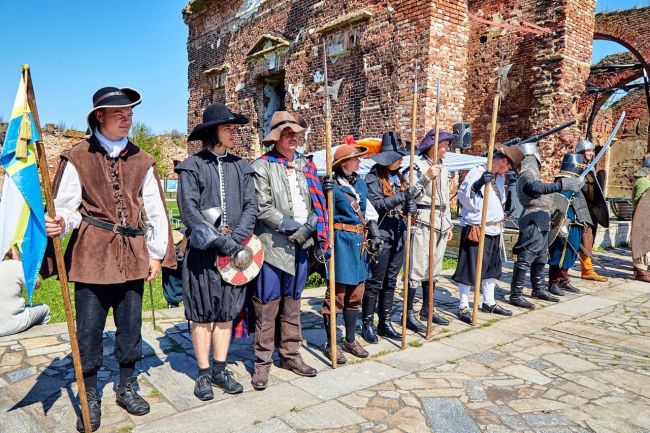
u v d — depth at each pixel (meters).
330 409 3.10
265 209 3.33
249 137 16.69
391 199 4.18
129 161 2.95
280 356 3.80
